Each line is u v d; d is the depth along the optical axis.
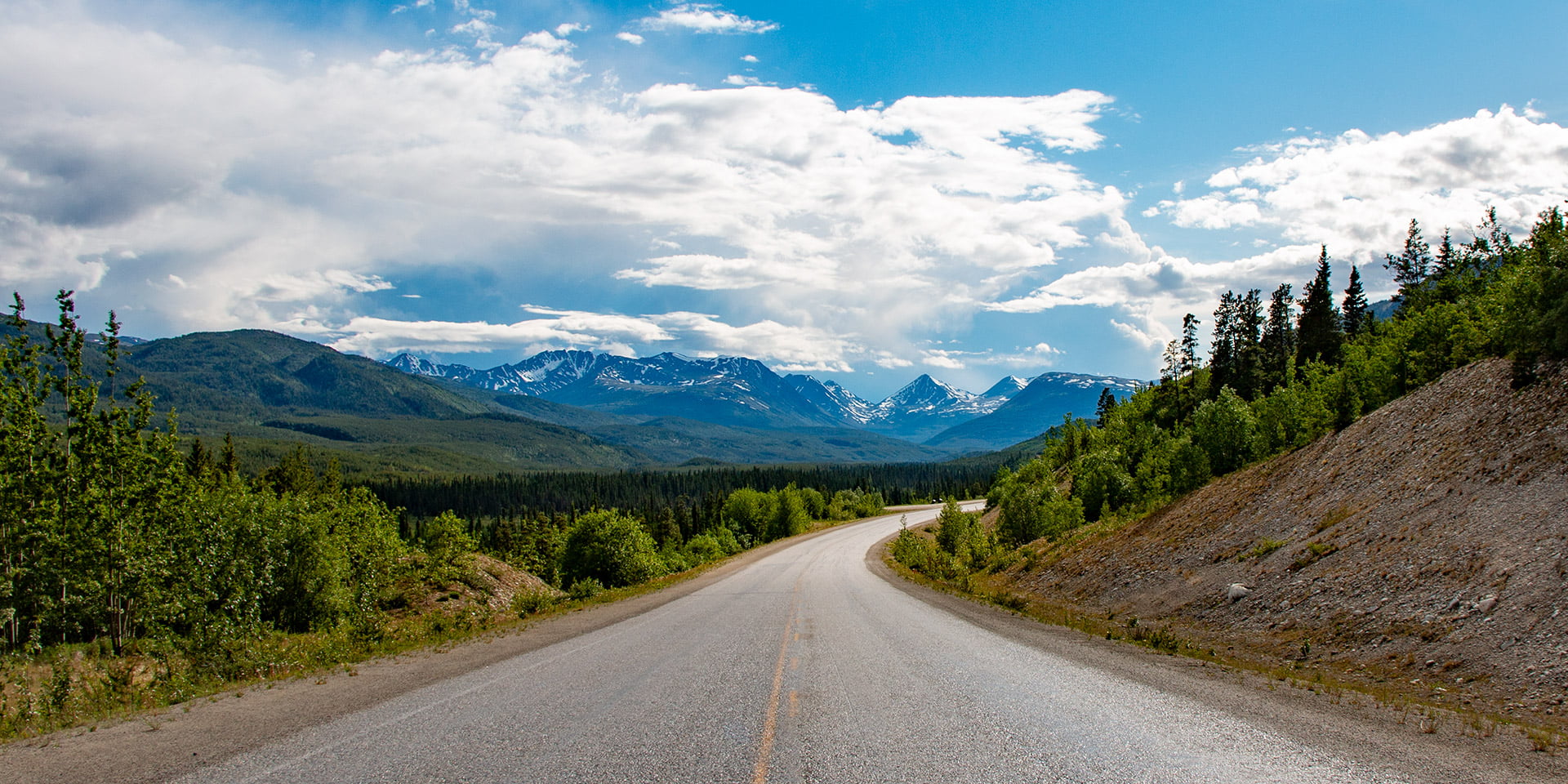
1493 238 39.16
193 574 17.05
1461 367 21.42
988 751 6.12
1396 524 14.96
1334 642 12.12
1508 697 8.48
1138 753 6.05
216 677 11.20
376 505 32.25
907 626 16.08
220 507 20.39
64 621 16.27
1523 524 11.88
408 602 25.80
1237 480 26.02
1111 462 43.25
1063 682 9.27
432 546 45.44
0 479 15.77
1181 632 15.75
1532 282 17.31
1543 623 9.50
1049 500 39.62
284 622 21.66
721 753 6.08
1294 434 29.62
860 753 6.05
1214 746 6.26
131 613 17.00
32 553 15.89
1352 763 5.81
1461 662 9.76
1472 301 25.62
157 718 8.16
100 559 16.19
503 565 32.62
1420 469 16.72
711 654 11.97
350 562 25.22
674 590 30.45
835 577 35.16
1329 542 16.08
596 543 44.03
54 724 8.12
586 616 20.73
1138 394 74.44
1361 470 19.23
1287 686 9.23
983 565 38.00
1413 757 5.99
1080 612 20.59
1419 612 11.51
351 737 6.87
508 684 9.64
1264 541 18.69
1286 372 58.53
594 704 8.14
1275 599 15.05
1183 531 23.94
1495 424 15.88
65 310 16.69
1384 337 30.73
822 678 9.59
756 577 37.19
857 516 120.06
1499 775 5.56
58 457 16.56
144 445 17.36
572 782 5.37
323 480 40.72
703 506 116.00
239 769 5.88
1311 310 59.41
